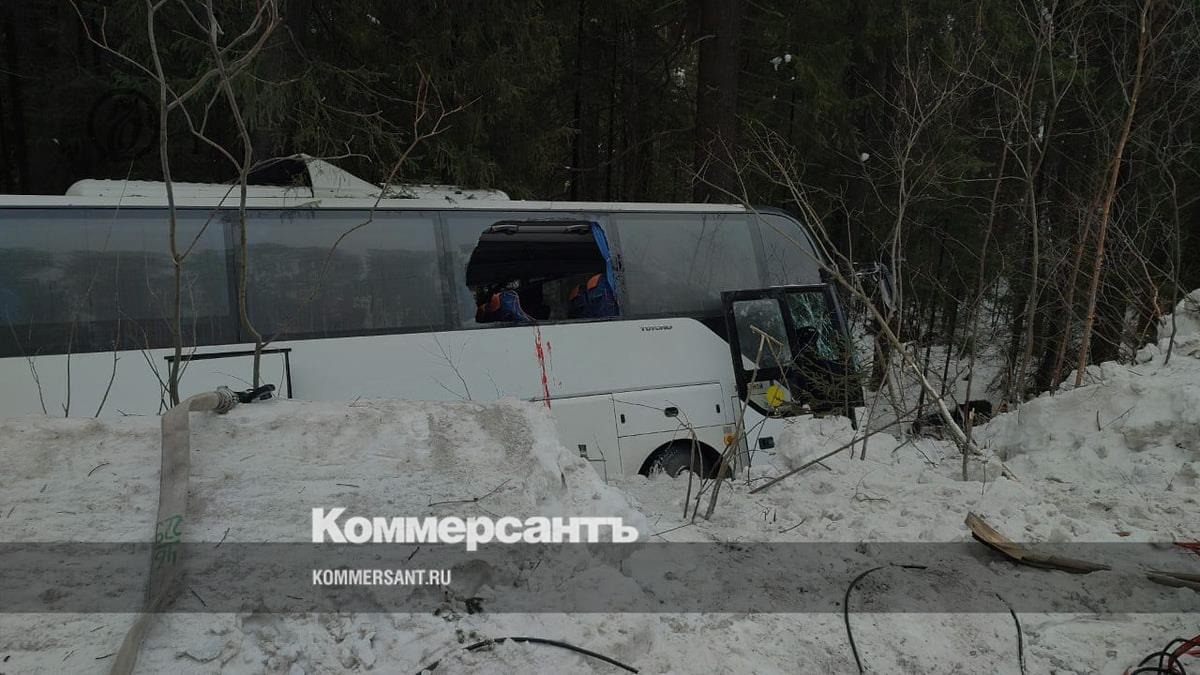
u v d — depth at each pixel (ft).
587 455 21.17
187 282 17.99
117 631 7.93
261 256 18.71
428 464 10.92
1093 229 29.45
